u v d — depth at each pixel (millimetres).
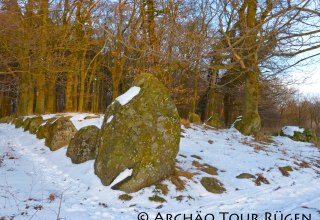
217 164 9492
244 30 5031
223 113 35719
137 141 7250
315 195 7879
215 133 15094
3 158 9438
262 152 12102
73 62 20016
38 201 6156
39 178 7820
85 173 7953
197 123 17406
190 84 25266
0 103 35219
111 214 5953
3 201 5922
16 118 20078
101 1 18625
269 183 8680
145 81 7875
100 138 7953
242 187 8148
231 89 27469
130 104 7594
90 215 5781
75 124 13508
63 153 9969
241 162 10062
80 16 19516
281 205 6910
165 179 7492
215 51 5168
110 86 36219
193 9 6480
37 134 13000
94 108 32812
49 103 21906
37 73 20312
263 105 30688
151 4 15805
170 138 7559
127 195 6816
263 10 4785
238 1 5008
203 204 6902
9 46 17766
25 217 5312
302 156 12805
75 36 19750
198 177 8055
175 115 7793
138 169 7043
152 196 6859
